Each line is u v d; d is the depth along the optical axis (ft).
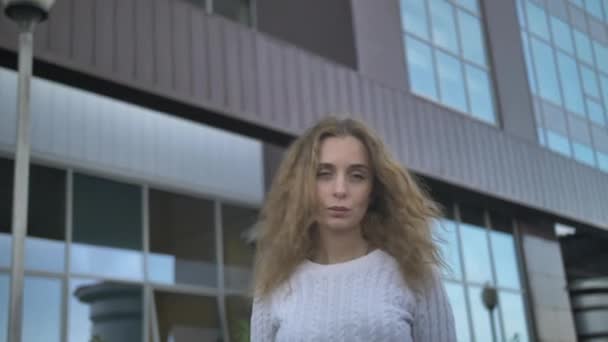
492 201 45.14
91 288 30.32
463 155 42.14
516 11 53.36
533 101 53.52
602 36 65.16
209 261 34.94
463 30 47.52
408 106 39.50
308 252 5.25
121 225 32.17
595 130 59.62
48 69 26.45
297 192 5.09
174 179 34.71
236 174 37.37
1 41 24.77
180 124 35.70
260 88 32.60
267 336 5.21
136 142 33.76
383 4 40.70
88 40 27.20
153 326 31.83
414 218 5.14
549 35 58.13
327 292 4.92
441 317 4.99
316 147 5.09
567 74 58.54
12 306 16.69
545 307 48.24
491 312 44.75
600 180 54.29
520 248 48.67
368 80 37.58
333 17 39.04
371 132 5.20
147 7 29.37
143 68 28.71
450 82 44.75
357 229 5.13
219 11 37.91
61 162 30.81
